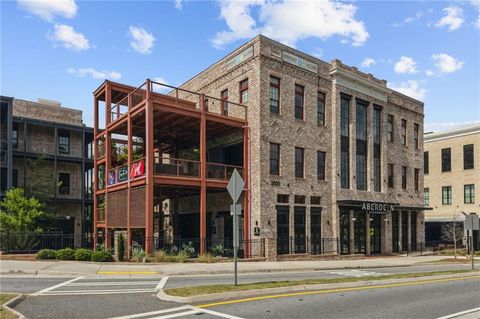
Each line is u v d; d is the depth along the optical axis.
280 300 11.23
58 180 37.34
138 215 23.61
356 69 32.84
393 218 36.00
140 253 21.61
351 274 18.86
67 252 20.84
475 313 10.09
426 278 17.41
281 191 26.98
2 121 34.03
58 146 37.78
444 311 10.33
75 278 15.74
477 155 46.78
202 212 24.72
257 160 26.16
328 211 29.89
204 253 24.05
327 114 30.72
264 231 25.72
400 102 37.88
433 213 50.62
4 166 31.86
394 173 36.56
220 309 9.95
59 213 36.53
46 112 38.44
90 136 39.12
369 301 11.48
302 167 28.80
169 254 23.08
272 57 27.28
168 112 24.16
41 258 20.84
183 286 13.23
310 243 28.36
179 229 33.75
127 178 25.08
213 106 30.66
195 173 26.12
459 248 40.66
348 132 32.03
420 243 36.38
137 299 11.20
